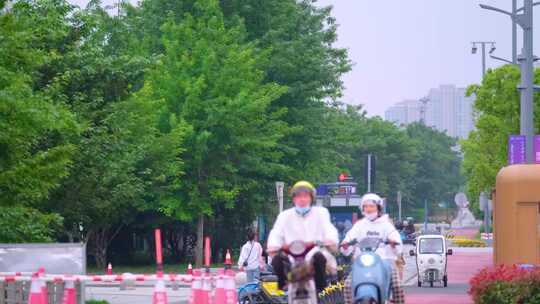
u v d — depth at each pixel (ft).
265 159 201.26
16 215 87.86
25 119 73.46
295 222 45.50
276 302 82.07
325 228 45.44
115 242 197.77
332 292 79.20
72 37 123.95
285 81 212.23
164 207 173.78
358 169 525.34
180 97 174.91
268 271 95.71
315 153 216.74
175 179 169.78
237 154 183.01
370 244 51.93
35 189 80.38
